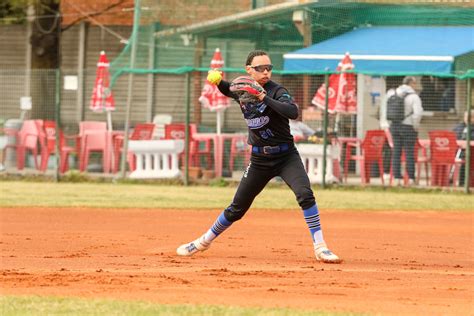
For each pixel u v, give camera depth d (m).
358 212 40.19
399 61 53.00
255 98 22.86
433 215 39.47
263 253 26.66
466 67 52.75
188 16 60.06
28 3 65.69
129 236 30.97
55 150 54.47
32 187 49.91
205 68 54.31
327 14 57.25
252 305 17.36
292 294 18.73
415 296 18.75
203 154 53.34
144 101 60.47
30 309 16.64
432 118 51.25
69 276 20.84
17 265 23.22
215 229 24.97
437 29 56.53
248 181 24.03
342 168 50.50
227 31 59.50
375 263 24.70
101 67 54.28
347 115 51.41
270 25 58.44
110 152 54.69
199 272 21.77
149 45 60.47
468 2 55.81
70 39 67.50
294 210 40.50
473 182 48.44
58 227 33.59
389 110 48.84
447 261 25.73
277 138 23.41
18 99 60.56
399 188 48.78
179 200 43.81
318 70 52.06
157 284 19.78
